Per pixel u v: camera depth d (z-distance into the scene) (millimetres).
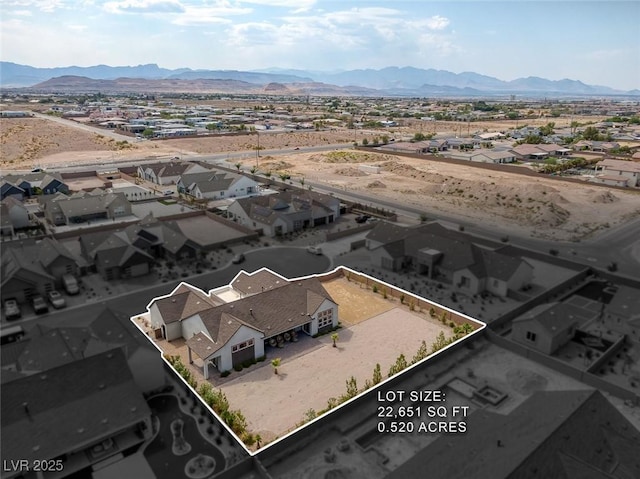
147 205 103875
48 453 29484
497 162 153875
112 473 30875
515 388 39969
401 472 28062
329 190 119250
